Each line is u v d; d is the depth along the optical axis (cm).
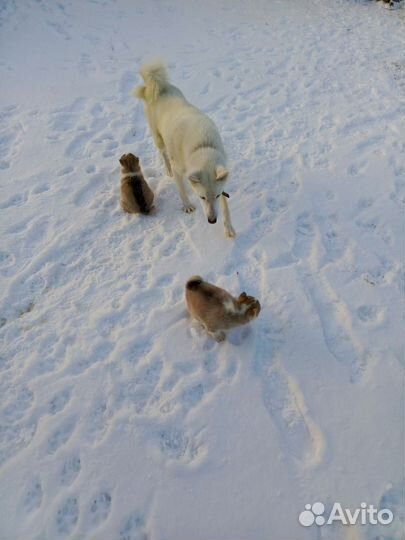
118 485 132
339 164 242
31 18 381
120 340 167
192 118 190
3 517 129
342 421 142
